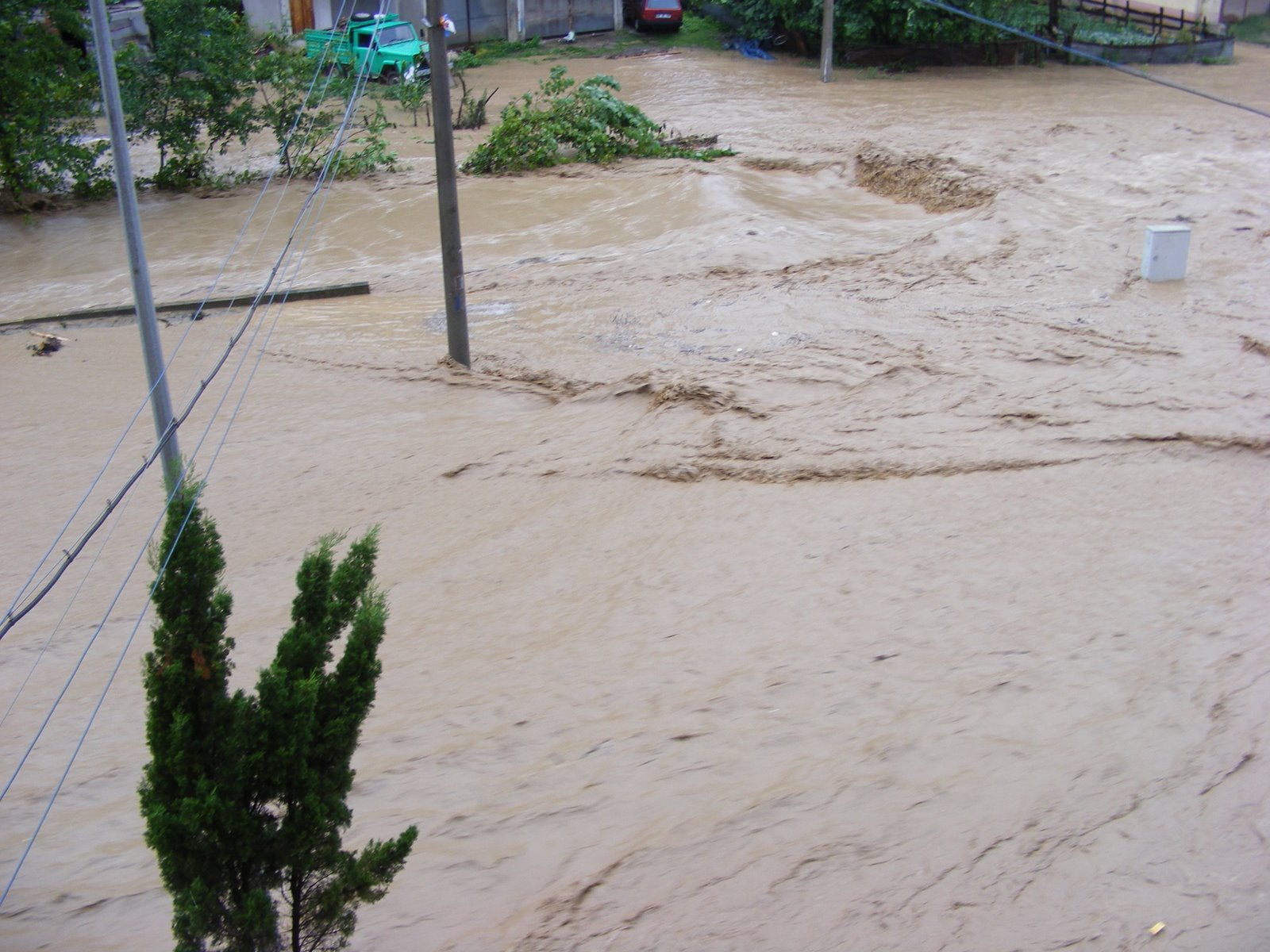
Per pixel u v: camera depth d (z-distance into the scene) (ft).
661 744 22.31
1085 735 21.11
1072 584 26.61
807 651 25.04
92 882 20.07
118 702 26.08
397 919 18.34
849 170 77.36
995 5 122.31
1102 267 52.49
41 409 42.83
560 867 19.22
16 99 69.21
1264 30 144.05
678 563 29.63
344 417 41.29
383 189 75.25
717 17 144.36
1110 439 34.19
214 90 76.89
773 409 38.45
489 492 34.94
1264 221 58.23
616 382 42.16
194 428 40.73
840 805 19.90
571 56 130.00
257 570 31.09
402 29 108.47
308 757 15.19
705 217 64.64
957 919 17.12
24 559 32.78
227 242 66.23
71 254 65.46
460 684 25.32
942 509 30.81
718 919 17.62
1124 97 103.45
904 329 45.73
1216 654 23.22
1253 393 37.17
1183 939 16.24
